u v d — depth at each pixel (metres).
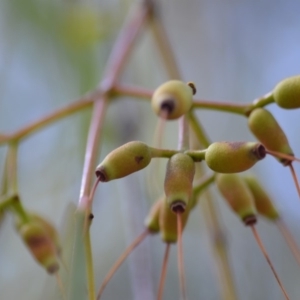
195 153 0.28
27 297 0.38
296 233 0.40
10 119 0.40
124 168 0.28
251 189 0.31
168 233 0.30
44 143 0.39
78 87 0.40
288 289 0.40
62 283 0.30
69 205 0.30
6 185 0.33
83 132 0.38
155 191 0.34
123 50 0.37
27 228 0.31
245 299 0.40
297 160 0.29
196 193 0.31
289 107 0.30
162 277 0.29
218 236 0.34
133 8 0.39
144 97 0.35
